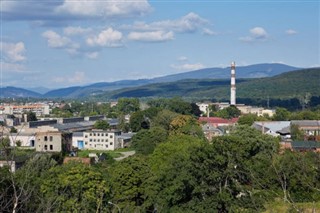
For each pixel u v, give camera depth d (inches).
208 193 1673.2
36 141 4254.4
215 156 1658.5
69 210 1309.1
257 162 1521.9
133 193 1894.7
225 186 1616.6
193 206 1648.6
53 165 1796.3
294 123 4633.4
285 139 3981.3
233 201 1541.6
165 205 1716.3
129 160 1987.0
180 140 2972.4
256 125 4960.6
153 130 3998.5
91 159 3284.9
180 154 1818.4
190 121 4901.6
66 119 7135.8
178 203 1707.7
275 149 2623.0
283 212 836.0
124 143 5285.4
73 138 5226.4
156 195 1785.2
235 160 1659.7
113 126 6594.5
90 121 7450.8
